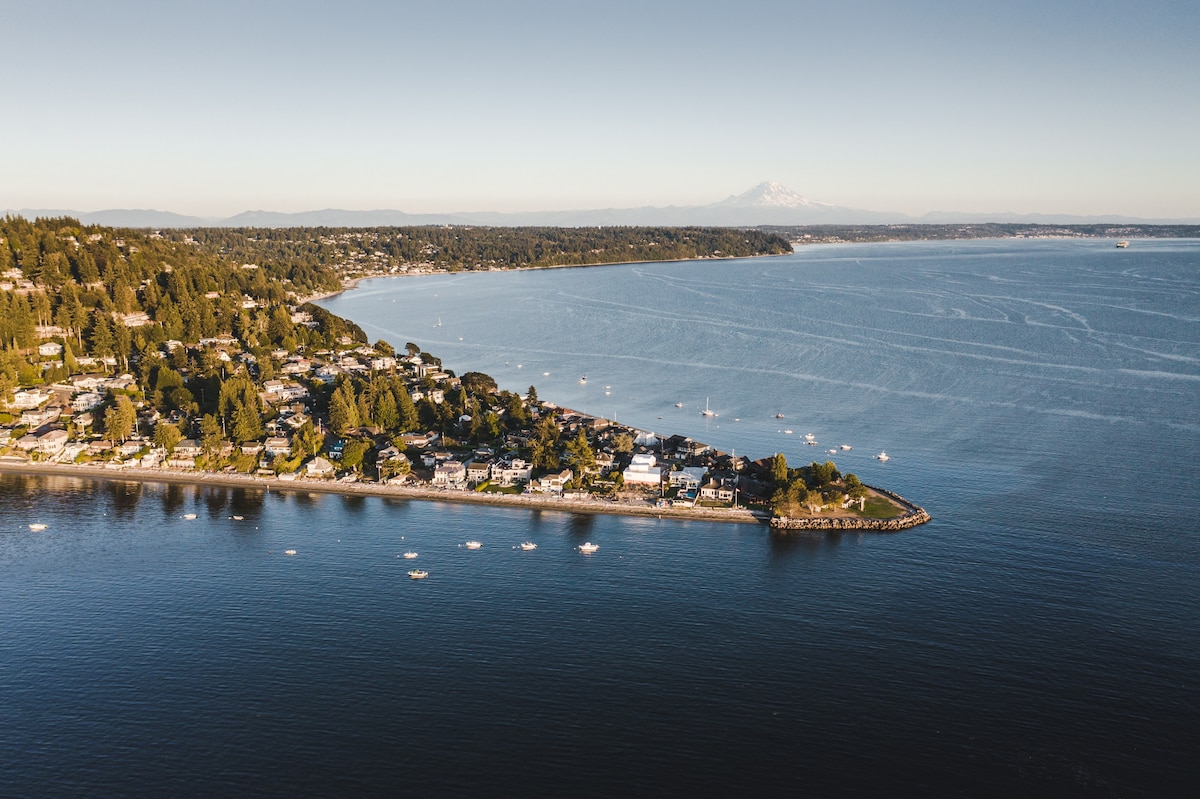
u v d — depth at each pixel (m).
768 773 130.00
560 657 160.38
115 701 146.38
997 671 155.25
